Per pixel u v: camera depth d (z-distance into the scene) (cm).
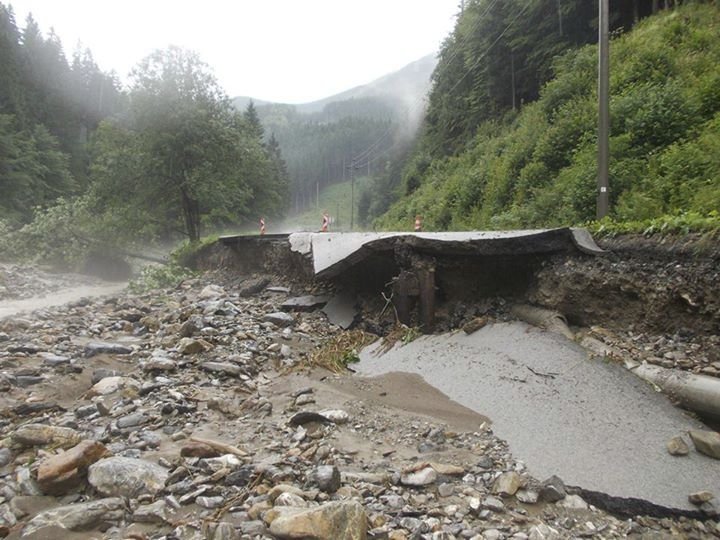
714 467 324
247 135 2256
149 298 1265
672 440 345
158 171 2009
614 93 1166
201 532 275
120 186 2038
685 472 323
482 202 1541
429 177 2638
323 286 959
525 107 2030
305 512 262
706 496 297
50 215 2172
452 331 613
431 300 635
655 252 467
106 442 413
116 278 2169
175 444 404
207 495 315
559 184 1059
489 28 2459
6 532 285
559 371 449
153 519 292
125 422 444
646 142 945
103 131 2123
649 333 452
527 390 439
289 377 575
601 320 497
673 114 939
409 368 563
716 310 398
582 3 1903
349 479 331
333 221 6719
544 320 534
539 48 2123
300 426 430
